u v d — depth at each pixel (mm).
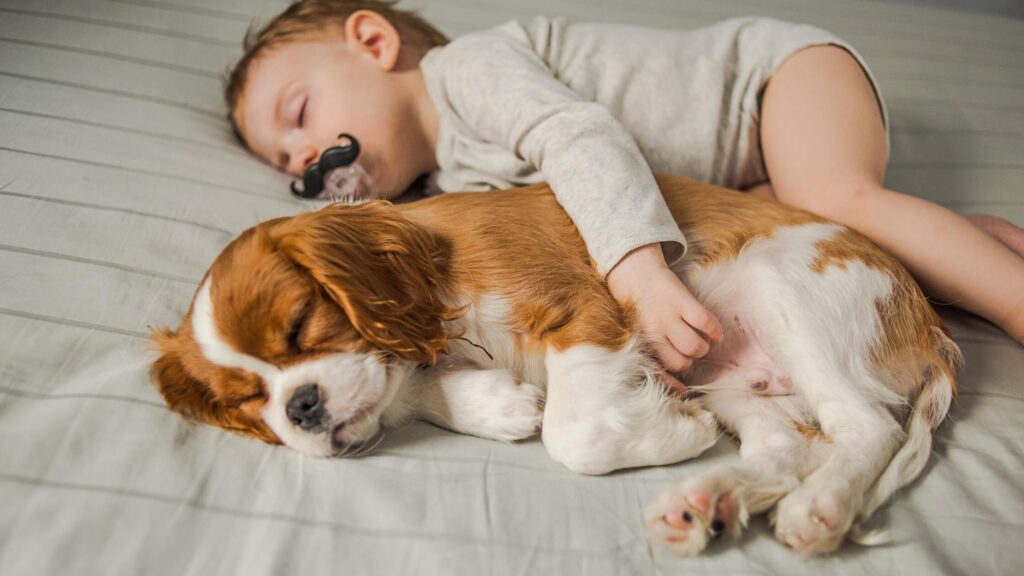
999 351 1651
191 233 1829
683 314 1479
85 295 1621
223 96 2406
